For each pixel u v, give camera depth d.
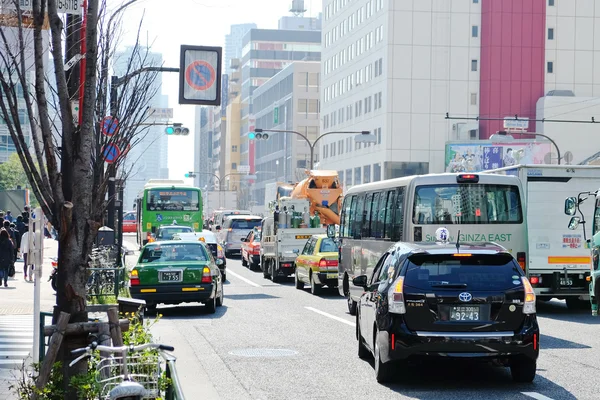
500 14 171.12
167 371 14.12
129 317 19.11
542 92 173.00
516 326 22.16
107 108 28.19
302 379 23.83
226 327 36.91
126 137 25.78
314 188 86.12
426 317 22.06
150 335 16.95
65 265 15.41
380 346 22.70
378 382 23.31
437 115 170.88
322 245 55.31
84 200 15.43
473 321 22.05
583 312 44.53
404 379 23.83
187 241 44.78
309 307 46.31
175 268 42.12
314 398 21.12
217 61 37.66
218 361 27.20
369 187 43.47
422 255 22.56
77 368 15.25
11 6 16.33
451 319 22.08
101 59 23.41
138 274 42.00
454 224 37.56
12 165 184.25
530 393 21.67
